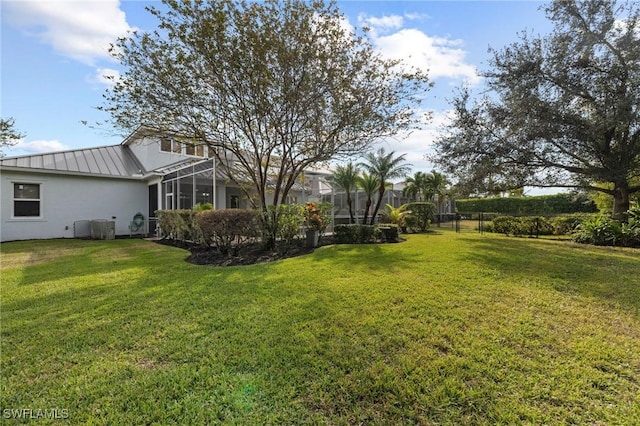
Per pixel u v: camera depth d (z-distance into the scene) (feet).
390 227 35.99
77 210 44.62
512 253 25.26
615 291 14.78
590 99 34.53
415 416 6.57
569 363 8.49
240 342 9.85
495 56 37.19
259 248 28.96
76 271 20.59
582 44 33.22
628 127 32.91
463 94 39.83
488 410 6.69
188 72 26.66
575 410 6.69
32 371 8.38
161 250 30.83
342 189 53.42
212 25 24.41
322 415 6.61
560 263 20.99
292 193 55.06
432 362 8.50
